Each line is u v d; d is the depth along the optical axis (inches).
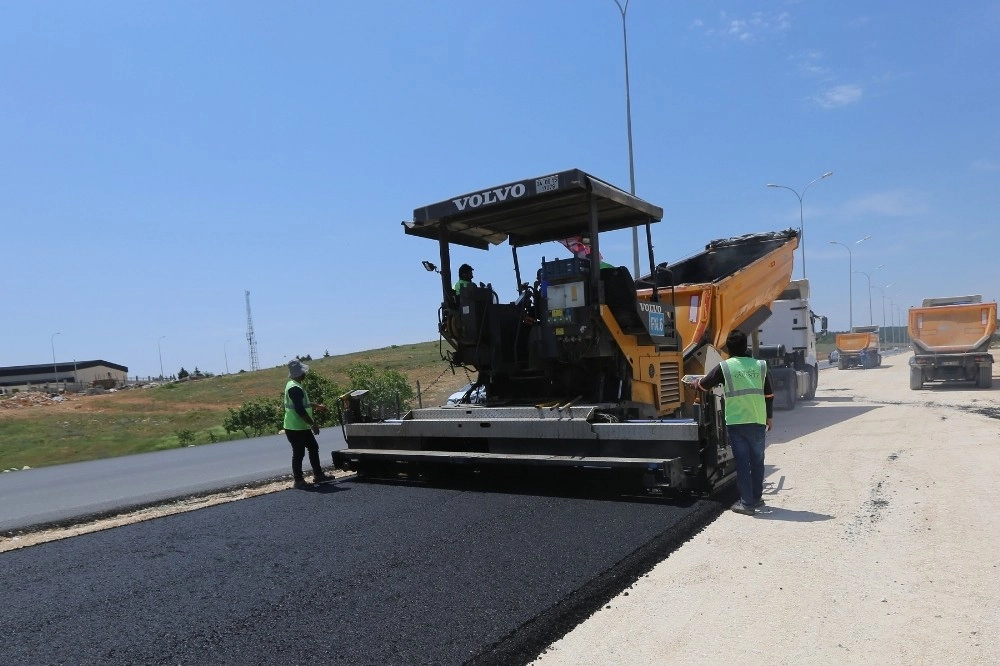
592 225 266.7
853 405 608.7
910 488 261.1
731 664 128.8
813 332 716.0
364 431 315.3
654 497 253.4
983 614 145.7
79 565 205.0
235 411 802.8
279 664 131.3
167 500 308.3
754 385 237.5
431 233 315.9
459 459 274.2
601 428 250.7
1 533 259.3
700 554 193.6
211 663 133.0
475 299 300.0
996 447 337.7
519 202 278.2
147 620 156.3
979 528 205.5
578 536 206.2
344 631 144.9
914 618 145.3
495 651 133.6
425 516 237.5
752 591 164.2
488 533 212.4
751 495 236.5
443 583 170.7
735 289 434.0
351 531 223.1
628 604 159.6
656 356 311.3
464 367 318.3
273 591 170.7
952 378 748.0
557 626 146.2
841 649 132.9
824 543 198.1
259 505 275.9
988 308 735.1
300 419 313.1
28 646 144.9
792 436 422.0
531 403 292.2
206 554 207.3
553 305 272.7
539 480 281.1
